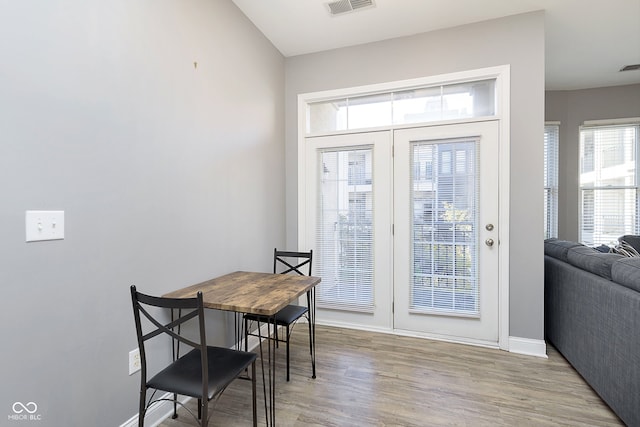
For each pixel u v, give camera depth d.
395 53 2.90
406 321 2.90
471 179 2.70
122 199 1.49
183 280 1.87
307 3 2.40
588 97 4.12
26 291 1.12
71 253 1.27
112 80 1.43
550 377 2.14
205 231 2.06
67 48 1.25
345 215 3.11
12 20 1.08
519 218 2.54
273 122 3.02
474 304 2.69
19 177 1.10
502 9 2.47
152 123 1.65
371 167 3.02
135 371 1.54
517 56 2.54
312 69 3.17
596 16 2.55
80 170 1.30
